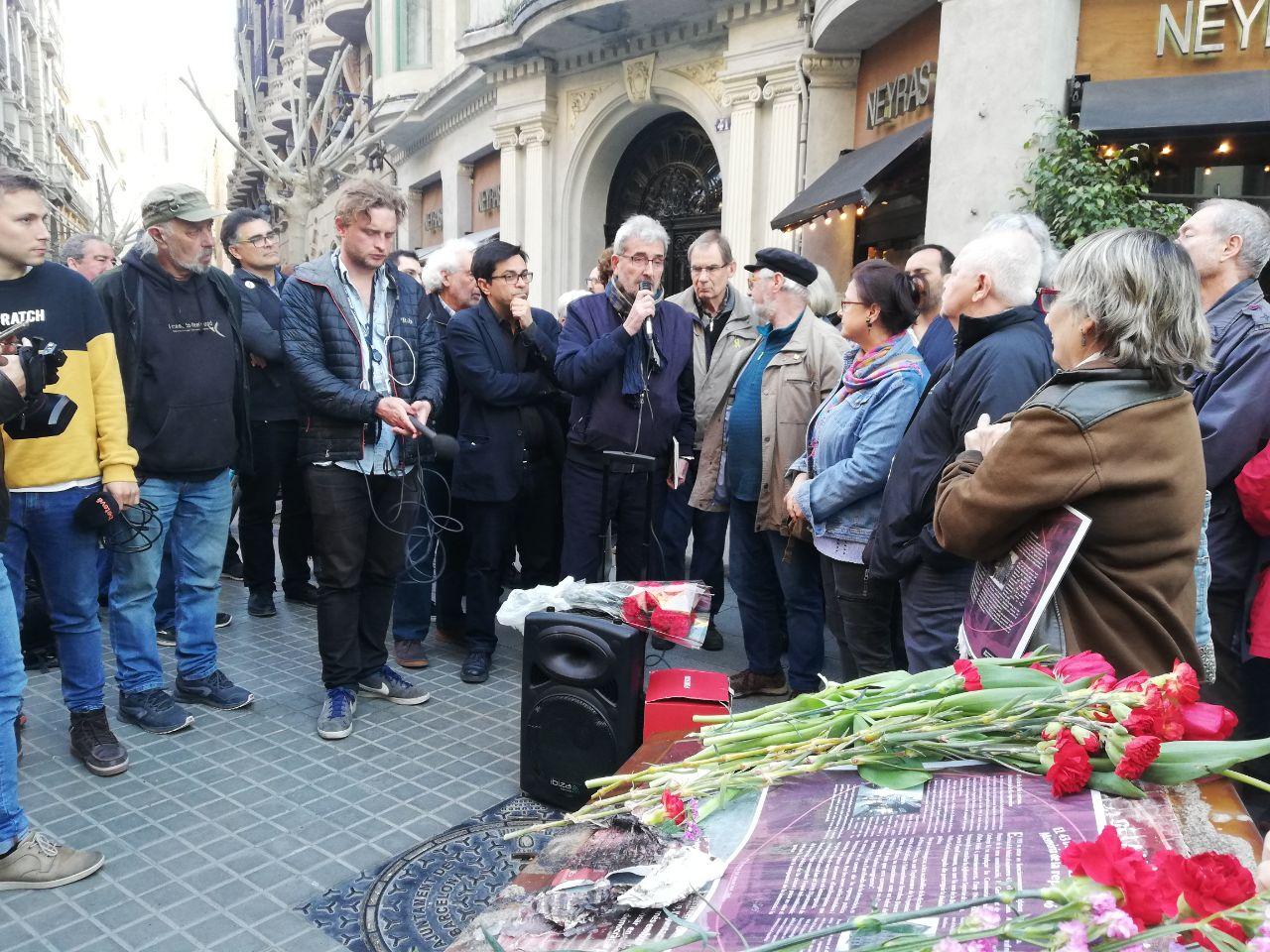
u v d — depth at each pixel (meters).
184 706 3.73
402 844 2.72
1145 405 1.70
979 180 7.30
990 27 7.13
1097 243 1.78
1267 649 2.65
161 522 3.47
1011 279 2.38
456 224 17.31
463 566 4.55
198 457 3.51
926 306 3.79
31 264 2.84
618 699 2.82
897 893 1.03
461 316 3.99
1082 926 0.87
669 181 12.82
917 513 2.46
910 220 8.88
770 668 3.93
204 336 3.52
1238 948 0.84
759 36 10.11
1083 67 7.21
